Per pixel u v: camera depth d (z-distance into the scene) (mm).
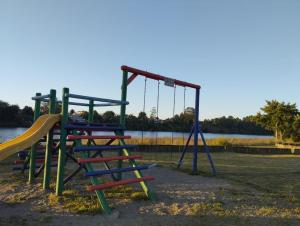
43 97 7141
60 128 6164
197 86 10281
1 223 4508
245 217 5234
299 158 19344
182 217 5109
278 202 6359
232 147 23078
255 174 10477
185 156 16781
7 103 52719
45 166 6516
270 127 41125
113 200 5953
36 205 5445
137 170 6484
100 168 10156
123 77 7469
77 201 5676
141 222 4781
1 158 5129
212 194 6848
